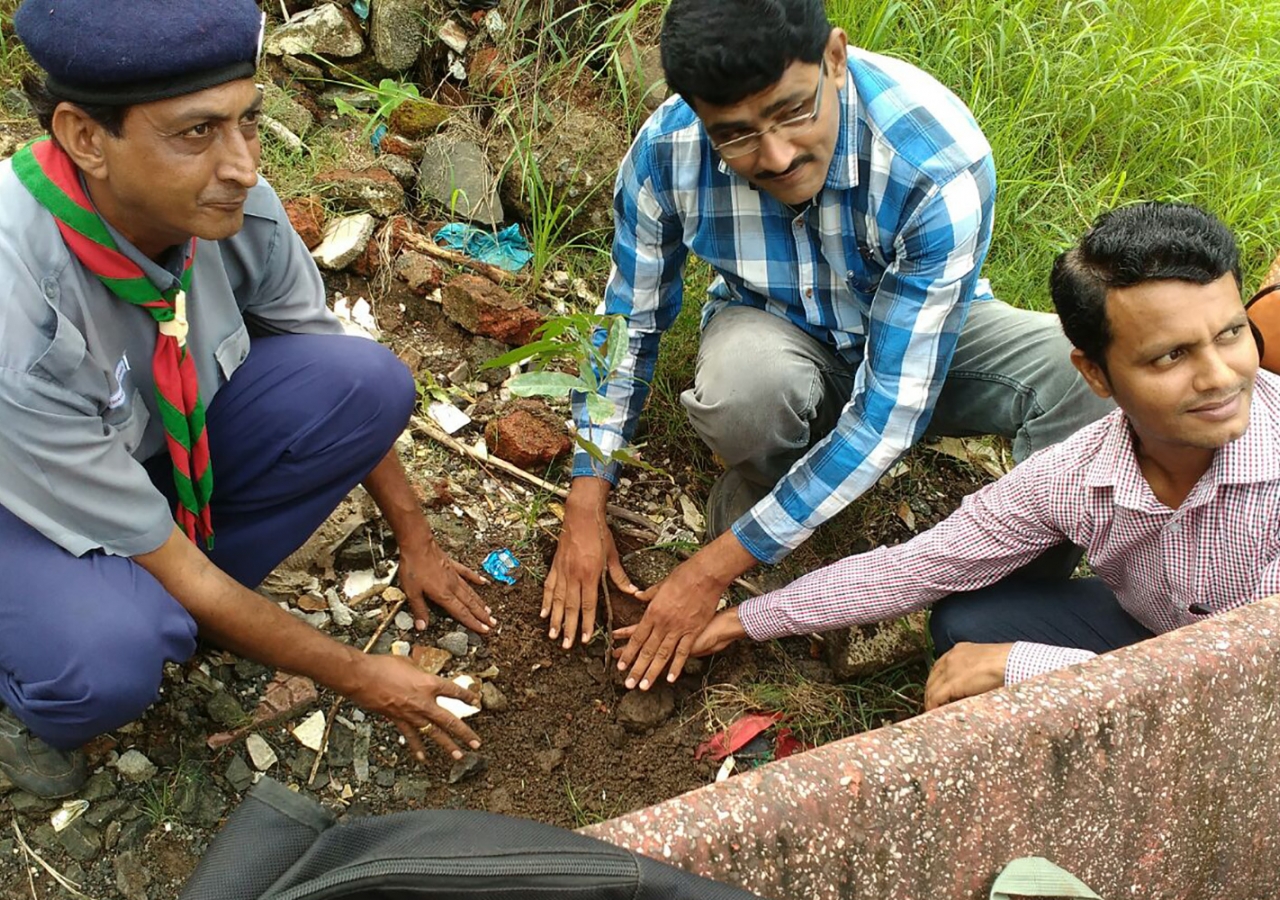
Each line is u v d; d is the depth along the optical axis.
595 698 2.20
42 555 1.64
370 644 2.19
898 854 1.25
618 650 2.19
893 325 1.96
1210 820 1.44
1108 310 1.57
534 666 2.22
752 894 1.10
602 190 2.86
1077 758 1.31
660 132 2.03
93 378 1.58
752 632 2.12
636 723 2.16
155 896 1.86
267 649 1.77
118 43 1.30
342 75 3.03
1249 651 1.39
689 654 2.15
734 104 1.67
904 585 2.02
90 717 1.70
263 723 2.05
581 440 2.05
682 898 1.08
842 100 1.87
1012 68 3.22
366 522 2.35
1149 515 1.79
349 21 3.02
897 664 2.30
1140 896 1.44
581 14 3.04
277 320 1.99
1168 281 1.51
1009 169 2.98
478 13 3.10
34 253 1.50
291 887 1.06
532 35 3.05
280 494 2.00
